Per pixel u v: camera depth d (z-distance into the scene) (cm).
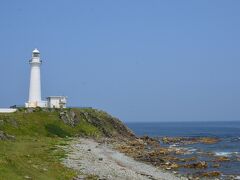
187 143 14488
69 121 12794
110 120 14825
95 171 6069
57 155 7231
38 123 11712
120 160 8206
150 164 8262
